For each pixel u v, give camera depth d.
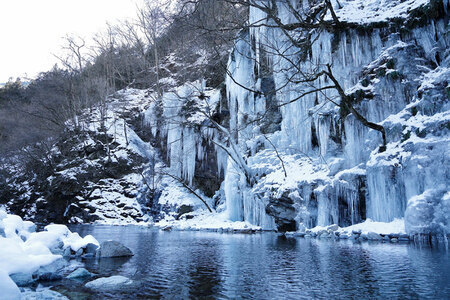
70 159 32.31
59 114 38.34
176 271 5.18
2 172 36.81
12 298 3.07
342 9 13.91
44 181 31.98
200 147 25.97
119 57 45.78
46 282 4.43
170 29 11.97
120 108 36.97
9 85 53.88
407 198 8.98
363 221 10.91
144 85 40.44
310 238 10.80
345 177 11.20
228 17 15.27
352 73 12.81
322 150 13.44
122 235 13.83
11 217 6.61
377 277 4.45
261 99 18.25
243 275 4.80
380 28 12.52
